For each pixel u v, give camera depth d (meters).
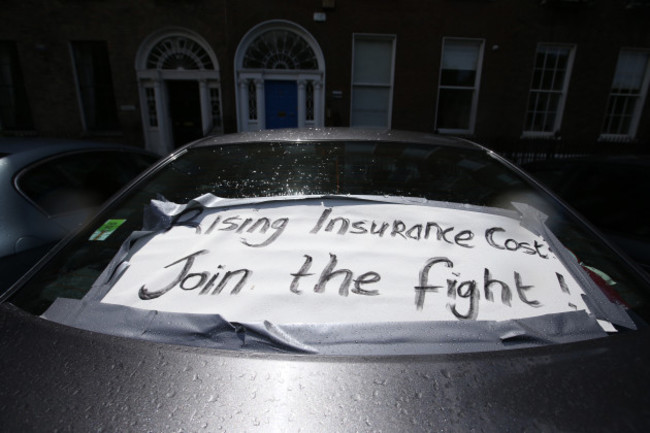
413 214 1.31
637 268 1.17
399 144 1.85
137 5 9.18
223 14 9.30
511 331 0.90
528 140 9.77
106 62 9.70
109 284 1.06
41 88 9.55
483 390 0.74
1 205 2.12
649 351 0.84
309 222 1.27
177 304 0.98
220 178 1.54
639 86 9.98
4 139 2.81
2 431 0.69
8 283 1.97
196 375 0.77
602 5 9.19
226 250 1.16
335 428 0.68
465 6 9.09
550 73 9.73
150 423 0.69
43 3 9.09
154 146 10.11
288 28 9.24
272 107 9.84
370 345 0.86
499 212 1.35
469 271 1.09
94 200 2.74
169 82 9.96
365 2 9.04
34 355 0.83
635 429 0.68
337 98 9.57
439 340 0.88
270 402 0.71
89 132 9.91
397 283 1.04
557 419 0.69
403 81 9.48
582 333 0.90
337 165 1.63
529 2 9.12
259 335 0.87
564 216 1.39
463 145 1.93
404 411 0.70
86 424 0.69
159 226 1.28
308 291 1.01
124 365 0.80
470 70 9.64
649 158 2.97
